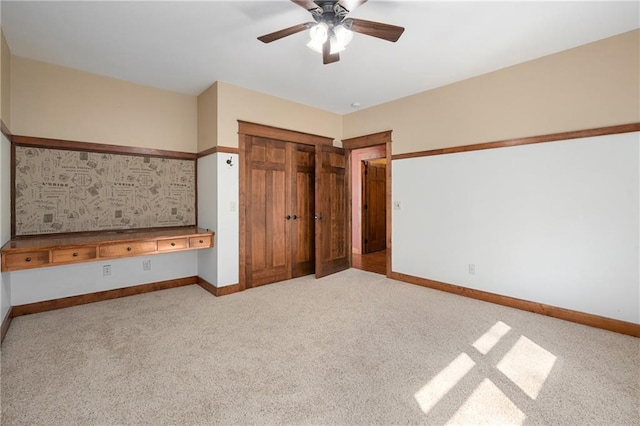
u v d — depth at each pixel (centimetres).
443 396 180
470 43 279
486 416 164
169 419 162
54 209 319
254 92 394
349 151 509
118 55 298
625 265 264
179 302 342
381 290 388
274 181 424
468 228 360
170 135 393
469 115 358
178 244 344
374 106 460
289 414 166
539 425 157
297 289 393
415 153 409
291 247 445
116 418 162
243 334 262
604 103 272
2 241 260
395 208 434
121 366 211
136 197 369
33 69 305
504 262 333
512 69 325
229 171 372
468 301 346
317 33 203
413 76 354
